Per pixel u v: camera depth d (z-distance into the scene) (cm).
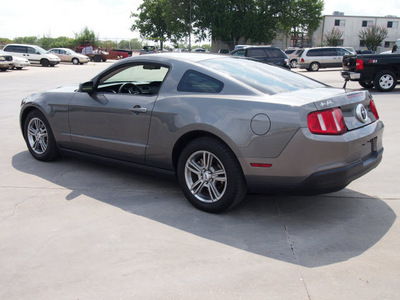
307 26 5869
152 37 7375
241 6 5572
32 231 322
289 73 412
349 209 371
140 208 371
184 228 330
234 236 316
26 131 530
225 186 343
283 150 311
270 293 239
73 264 272
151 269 266
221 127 332
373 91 1327
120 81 443
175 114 364
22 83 1650
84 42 5459
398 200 393
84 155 468
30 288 245
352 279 254
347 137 316
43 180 450
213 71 366
